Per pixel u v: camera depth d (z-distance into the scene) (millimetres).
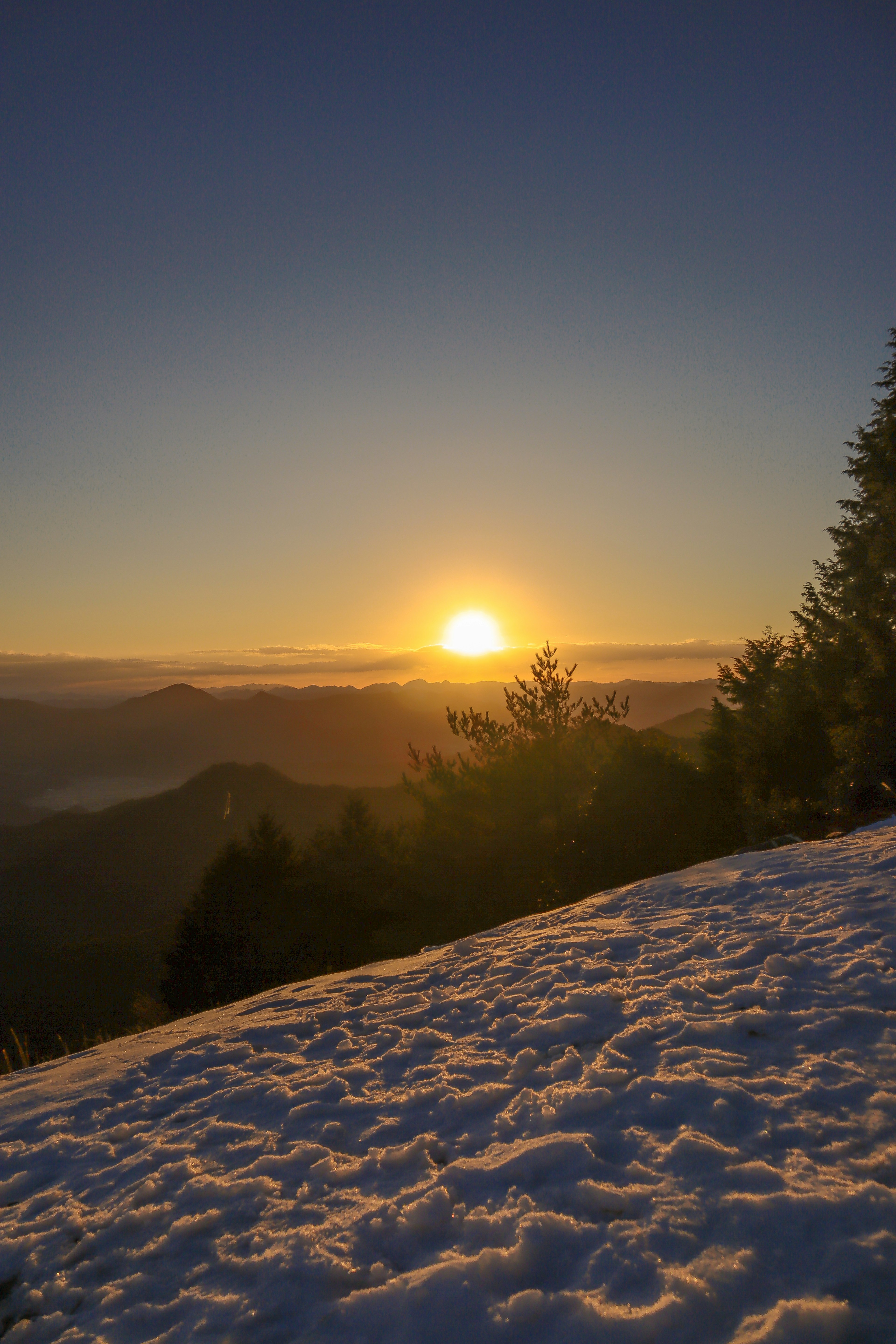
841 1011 3449
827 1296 1800
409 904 15883
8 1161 3252
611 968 4566
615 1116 2809
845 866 6289
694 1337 1731
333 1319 1978
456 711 16688
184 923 20719
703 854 16297
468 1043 3826
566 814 15344
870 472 21734
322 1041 4180
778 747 20250
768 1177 2291
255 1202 2596
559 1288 1975
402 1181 2615
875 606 20641
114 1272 2338
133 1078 4094
